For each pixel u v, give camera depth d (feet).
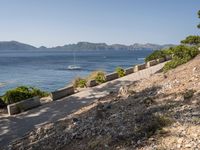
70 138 30.37
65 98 55.52
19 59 567.18
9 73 249.75
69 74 231.91
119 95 46.50
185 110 28.30
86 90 62.28
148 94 40.29
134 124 28.35
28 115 45.19
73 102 51.16
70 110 45.47
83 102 50.21
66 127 34.65
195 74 43.21
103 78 73.72
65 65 348.79
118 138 25.90
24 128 38.70
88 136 29.32
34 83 177.37
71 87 60.90
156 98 36.45
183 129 23.73
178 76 46.65
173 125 25.08
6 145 33.19
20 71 269.64
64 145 29.12
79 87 69.67
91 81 68.90
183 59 68.90
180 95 34.17
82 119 36.04
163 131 24.30
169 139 22.61
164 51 122.21
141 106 34.19
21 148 31.40
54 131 34.45
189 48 73.67
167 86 41.29
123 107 36.29
